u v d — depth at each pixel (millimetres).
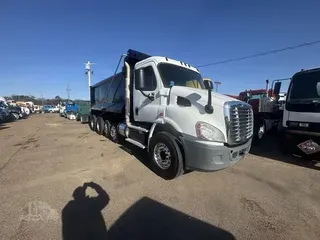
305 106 5242
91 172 4770
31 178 4355
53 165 5246
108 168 5059
